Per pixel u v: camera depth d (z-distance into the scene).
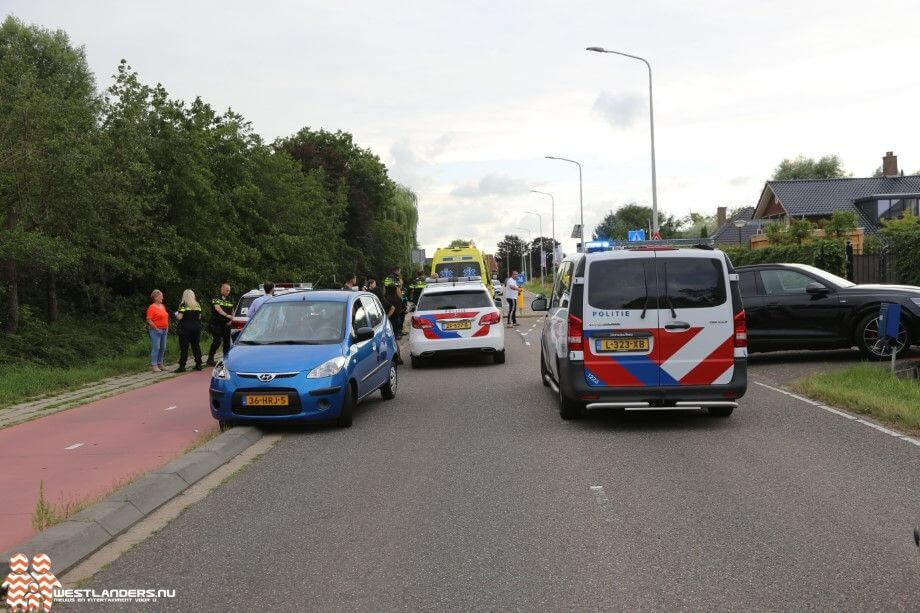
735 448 8.19
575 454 8.14
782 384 12.48
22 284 22.69
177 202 27.20
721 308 9.32
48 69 38.06
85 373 16.58
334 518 6.11
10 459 8.72
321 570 4.96
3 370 16.17
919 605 4.17
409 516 6.09
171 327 27.72
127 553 5.43
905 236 21.80
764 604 4.24
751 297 14.59
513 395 12.64
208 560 5.23
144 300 27.28
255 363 10.02
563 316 10.14
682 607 4.23
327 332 10.90
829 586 4.46
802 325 14.45
